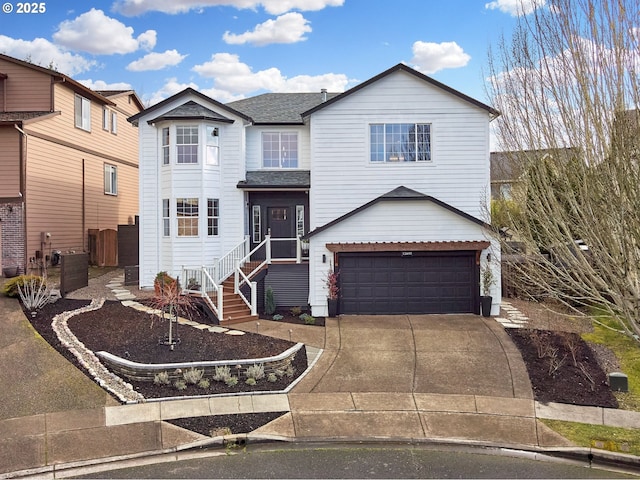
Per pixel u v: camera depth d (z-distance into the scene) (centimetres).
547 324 1366
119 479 623
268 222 1820
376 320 1412
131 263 2208
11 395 841
